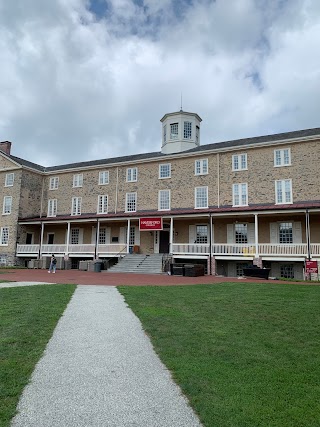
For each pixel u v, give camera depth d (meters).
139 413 4.35
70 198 38.00
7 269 30.28
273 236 27.48
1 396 4.75
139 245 32.78
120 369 5.81
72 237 36.53
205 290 14.55
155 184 33.75
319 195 26.73
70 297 12.66
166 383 5.27
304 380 5.39
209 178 31.42
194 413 4.37
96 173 37.12
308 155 27.61
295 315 9.70
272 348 6.95
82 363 6.07
